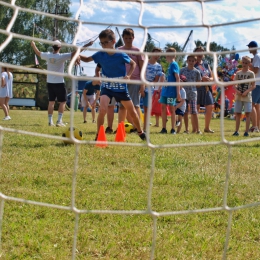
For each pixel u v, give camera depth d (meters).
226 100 22.78
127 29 8.28
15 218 3.45
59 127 10.11
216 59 2.72
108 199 4.01
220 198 4.18
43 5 35.06
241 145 7.33
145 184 4.55
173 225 3.45
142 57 8.57
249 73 9.77
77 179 4.65
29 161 5.39
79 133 7.11
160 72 9.30
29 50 34.91
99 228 3.35
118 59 6.90
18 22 34.09
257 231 3.41
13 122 11.83
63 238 3.13
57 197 3.98
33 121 12.66
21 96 27.48
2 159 5.41
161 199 4.06
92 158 5.71
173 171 5.19
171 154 6.21
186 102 10.45
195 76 10.17
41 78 27.56
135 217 3.60
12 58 36.06
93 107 13.36
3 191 4.10
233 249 3.06
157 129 11.62
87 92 13.33
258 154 6.43
